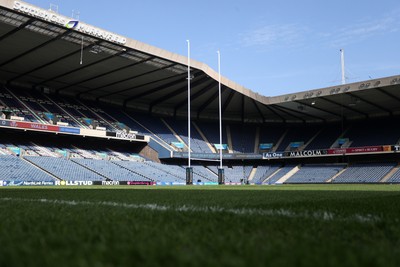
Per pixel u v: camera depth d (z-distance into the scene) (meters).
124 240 1.93
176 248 1.68
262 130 55.03
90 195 8.55
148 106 51.62
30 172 31.30
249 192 10.82
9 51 30.95
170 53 33.41
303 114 50.00
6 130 34.56
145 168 40.81
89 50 30.52
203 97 46.72
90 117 43.47
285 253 1.57
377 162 44.00
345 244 1.85
